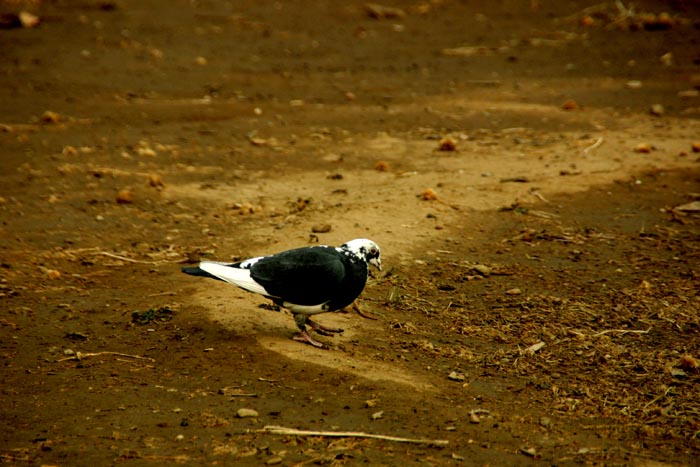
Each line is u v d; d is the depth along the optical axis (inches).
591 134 795.4
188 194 637.9
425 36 1282.0
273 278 372.5
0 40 1188.5
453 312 437.7
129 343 388.5
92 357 373.7
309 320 396.8
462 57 1164.5
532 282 480.1
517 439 308.0
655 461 296.0
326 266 369.1
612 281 483.8
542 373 370.9
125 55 1135.6
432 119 872.9
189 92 984.9
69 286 465.1
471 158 727.7
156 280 474.9
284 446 296.2
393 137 807.1
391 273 483.8
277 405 328.2
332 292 373.7
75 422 312.5
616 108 902.4
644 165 690.8
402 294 458.6
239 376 353.1
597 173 671.8
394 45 1235.2
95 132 810.8
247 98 962.7
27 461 283.4
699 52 1148.5
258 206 604.4
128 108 906.7
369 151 760.3
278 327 405.1
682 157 712.4
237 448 293.7
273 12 1416.1
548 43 1224.2
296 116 888.3
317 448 295.3
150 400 331.6
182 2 1457.9
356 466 283.4
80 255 513.0
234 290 453.7
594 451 301.0
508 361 381.4
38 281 470.0
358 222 557.9
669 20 1269.7
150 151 742.5
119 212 592.7
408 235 541.0
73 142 774.5
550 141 774.5
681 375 370.0
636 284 478.9
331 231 541.6
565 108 903.7
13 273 478.0
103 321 415.2
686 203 608.7
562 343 402.9
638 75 1053.8
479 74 1075.9
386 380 352.2
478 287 471.8
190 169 704.4
